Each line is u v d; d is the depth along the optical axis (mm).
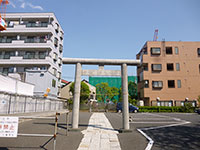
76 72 8148
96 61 8297
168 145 5156
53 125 8859
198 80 28250
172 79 28109
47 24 26281
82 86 33156
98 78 45688
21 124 9094
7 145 4777
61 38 31734
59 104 27141
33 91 19703
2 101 11531
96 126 8984
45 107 20188
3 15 27094
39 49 25922
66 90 38781
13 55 26156
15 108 13172
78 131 7273
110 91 36031
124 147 4930
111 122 11031
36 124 9164
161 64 28578
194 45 29531
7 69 26172
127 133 7105
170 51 29656
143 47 31875
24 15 27312
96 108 30438
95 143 5340
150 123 10719
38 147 4637
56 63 28719
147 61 28625
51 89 24156
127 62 8312
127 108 7668
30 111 15875
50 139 5660
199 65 28875
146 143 5414
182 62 28812
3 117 3967
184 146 5035
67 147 4781
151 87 27750
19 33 26312
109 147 4910
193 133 7148
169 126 9289
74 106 7711
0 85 12117
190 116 16938
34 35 26891
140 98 31328
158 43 29375
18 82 14953
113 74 8453
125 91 7848
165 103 27219
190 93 27703
